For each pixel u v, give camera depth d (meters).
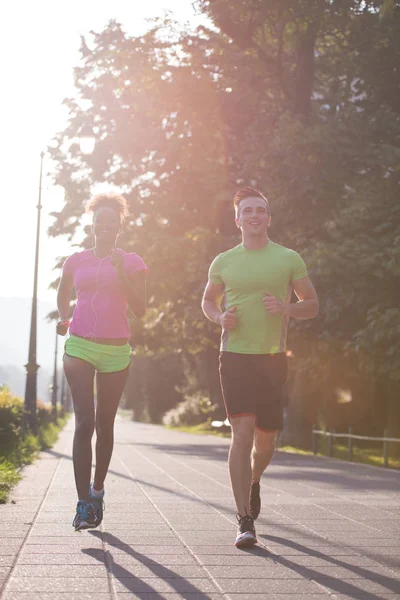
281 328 6.83
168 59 27.88
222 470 14.91
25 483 11.28
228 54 26.55
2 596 4.63
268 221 6.95
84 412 6.59
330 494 10.80
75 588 4.88
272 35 27.36
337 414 33.06
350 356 22.77
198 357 50.38
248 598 4.75
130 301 6.74
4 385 22.72
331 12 22.55
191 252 27.12
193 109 27.75
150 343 34.28
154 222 29.44
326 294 21.48
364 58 23.77
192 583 5.10
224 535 6.92
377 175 23.27
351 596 4.83
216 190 27.62
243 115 27.30
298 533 7.13
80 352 6.70
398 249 20.20
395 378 21.25
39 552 5.95
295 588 5.02
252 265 6.79
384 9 20.78
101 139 29.75
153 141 28.83
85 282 6.79
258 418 6.86
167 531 7.10
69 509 8.34
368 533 7.16
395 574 5.45
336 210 22.52
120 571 5.39
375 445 32.69
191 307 27.41
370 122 23.56
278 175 23.28
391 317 19.91
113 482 11.98
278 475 14.62
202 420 57.69
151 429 55.31
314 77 26.80
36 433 25.05
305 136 22.19
